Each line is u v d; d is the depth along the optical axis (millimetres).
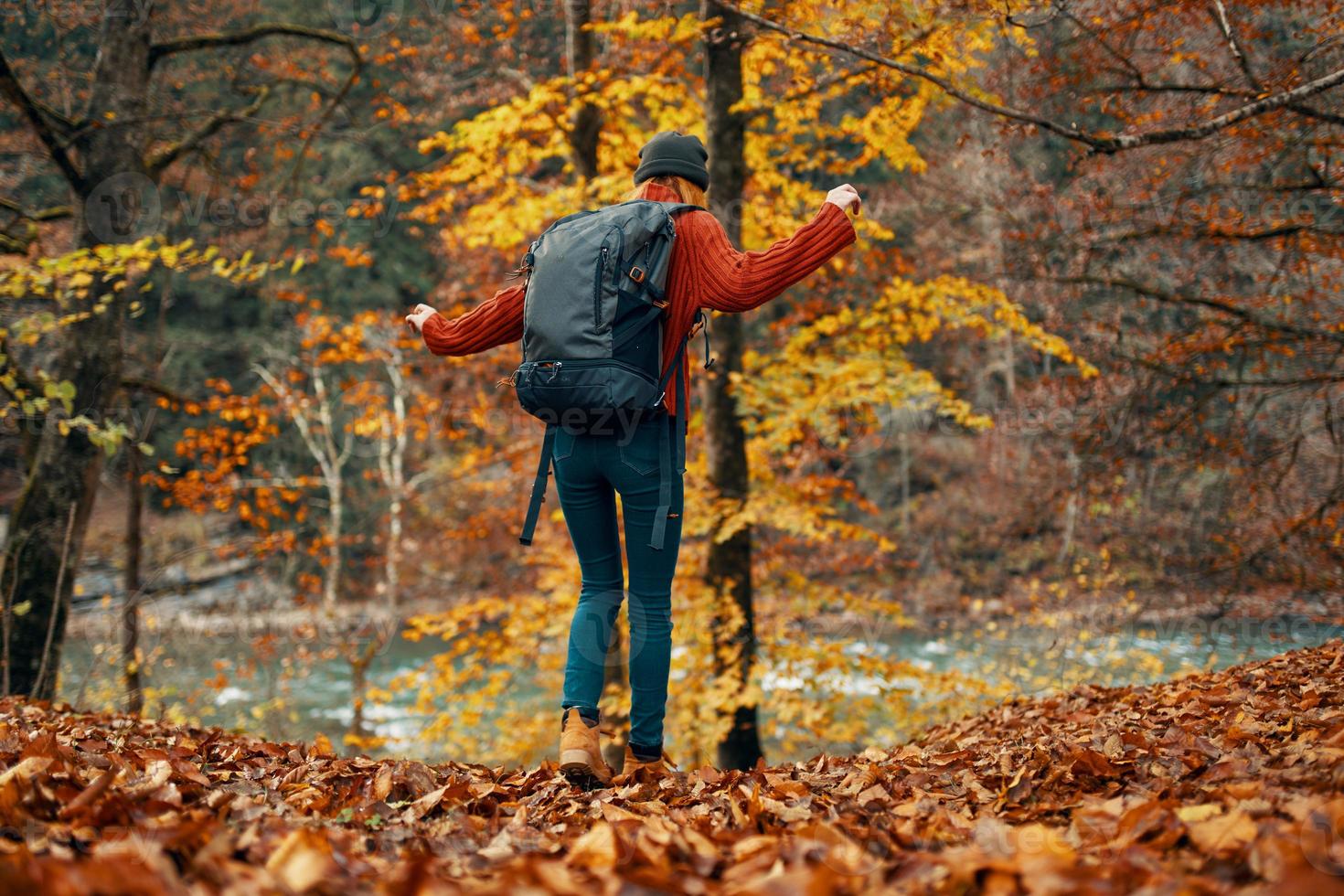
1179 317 9453
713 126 8141
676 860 1800
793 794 2471
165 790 2082
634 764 2947
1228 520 10289
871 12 5320
